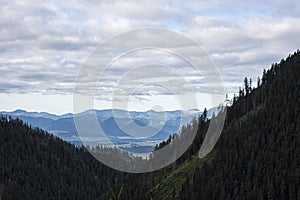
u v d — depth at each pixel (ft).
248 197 378.12
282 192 375.66
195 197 398.42
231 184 405.80
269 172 399.03
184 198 403.75
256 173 407.44
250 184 390.83
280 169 401.08
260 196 374.02
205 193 398.83
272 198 373.61
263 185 382.01
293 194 370.53
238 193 388.98
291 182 377.50
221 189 397.80
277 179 385.29
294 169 392.27
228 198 385.70
